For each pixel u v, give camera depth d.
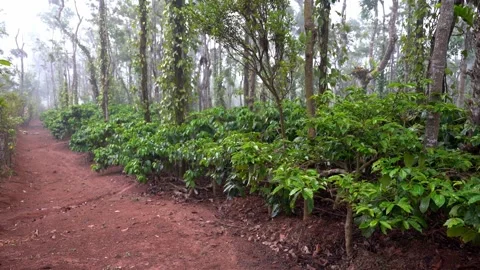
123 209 5.80
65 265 3.64
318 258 3.69
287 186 2.75
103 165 8.96
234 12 4.05
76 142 12.91
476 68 3.81
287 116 5.54
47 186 8.34
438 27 2.95
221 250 4.02
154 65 17.39
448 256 3.19
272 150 3.80
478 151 3.65
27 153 13.54
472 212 2.14
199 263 3.70
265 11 4.08
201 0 4.29
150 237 4.44
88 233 4.67
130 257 3.85
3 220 5.46
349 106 3.19
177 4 7.75
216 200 6.02
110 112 15.44
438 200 2.21
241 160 3.58
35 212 5.94
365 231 3.18
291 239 4.12
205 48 16.27
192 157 5.86
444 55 2.94
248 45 4.28
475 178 2.45
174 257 3.84
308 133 3.93
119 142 8.84
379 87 12.33
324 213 4.44
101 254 3.95
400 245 3.49
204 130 6.75
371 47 16.06
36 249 4.13
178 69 7.95
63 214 5.73
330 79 5.59
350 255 3.51
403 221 2.46
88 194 7.28
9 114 11.42
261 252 3.95
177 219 5.11
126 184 7.77
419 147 2.85
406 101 3.12
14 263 3.68
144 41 9.58
